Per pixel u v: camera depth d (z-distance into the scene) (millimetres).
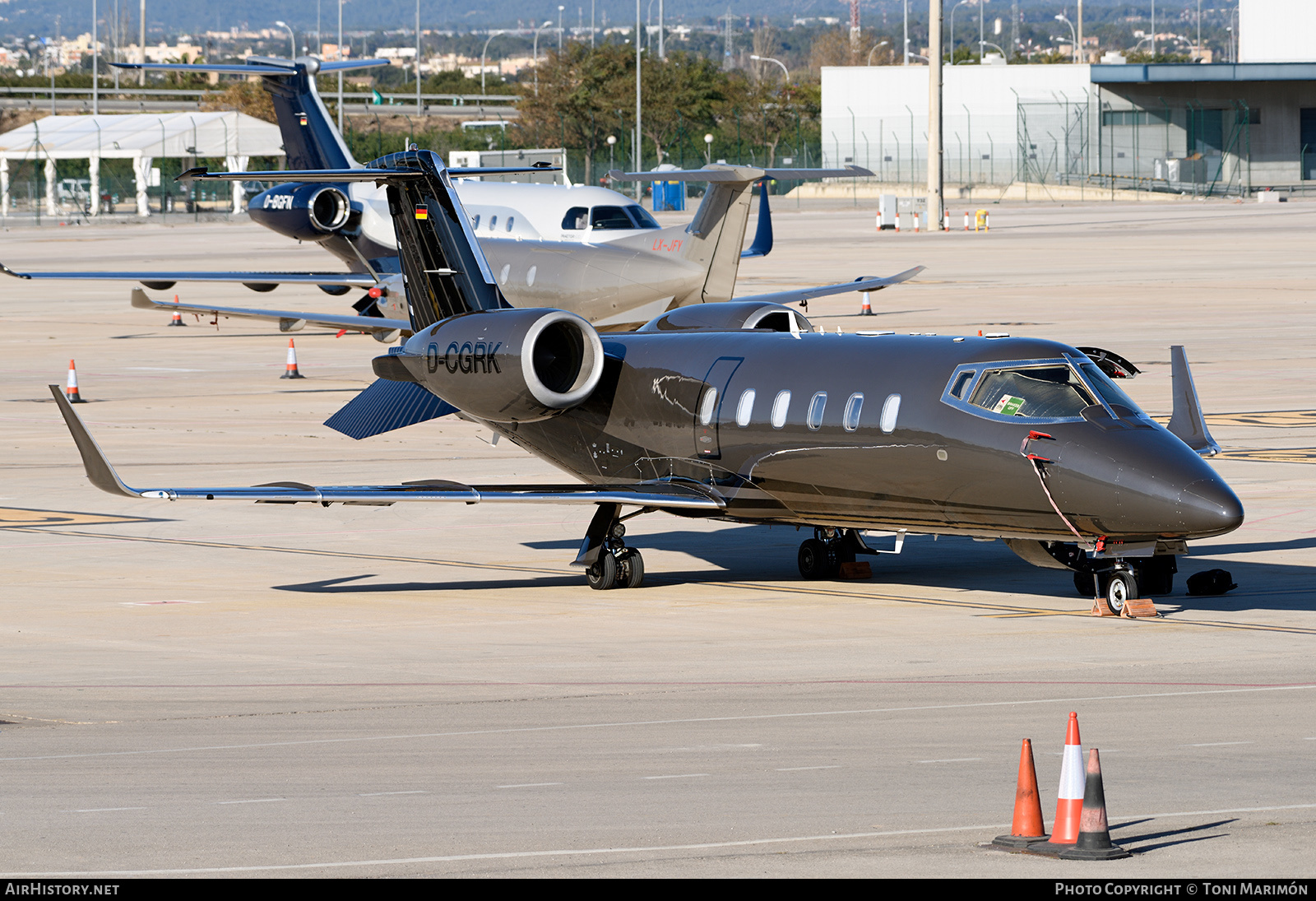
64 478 85000
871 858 27250
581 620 54156
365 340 154375
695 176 104375
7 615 55594
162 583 61562
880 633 50969
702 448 60094
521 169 68062
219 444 94562
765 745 36469
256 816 30641
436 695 43188
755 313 64125
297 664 47656
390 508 78688
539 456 67625
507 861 27422
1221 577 56094
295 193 157125
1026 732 37281
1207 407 101938
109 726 39875
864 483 55625
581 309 110812
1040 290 178625
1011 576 61344
